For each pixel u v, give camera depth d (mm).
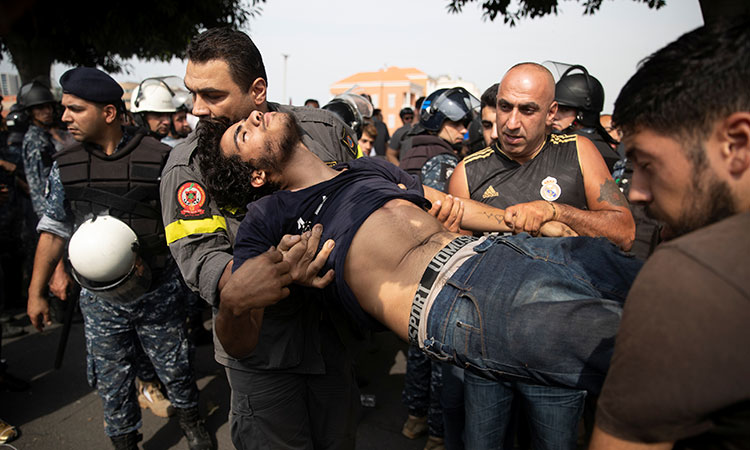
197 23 10078
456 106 3068
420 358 2742
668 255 644
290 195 1504
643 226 2209
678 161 690
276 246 1493
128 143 2383
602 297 1104
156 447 2721
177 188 1621
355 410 1927
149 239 2301
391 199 1445
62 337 2605
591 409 2686
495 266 1207
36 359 3732
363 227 1385
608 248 1190
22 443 2727
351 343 1798
